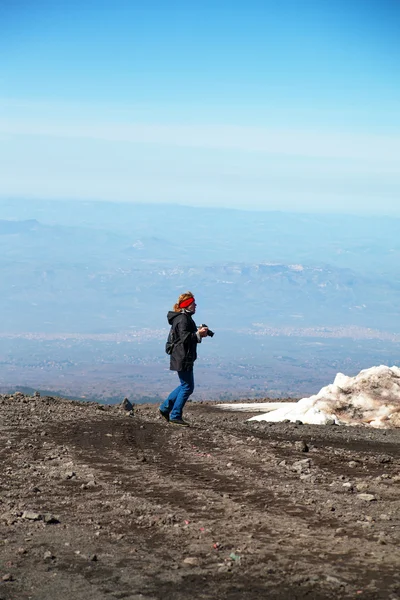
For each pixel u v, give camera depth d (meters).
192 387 13.42
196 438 11.91
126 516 7.39
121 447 11.11
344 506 7.83
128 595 5.29
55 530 6.86
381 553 6.13
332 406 18.77
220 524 7.09
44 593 5.30
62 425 12.70
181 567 5.85
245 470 9.66
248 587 5.41
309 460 10.36
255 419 19.28
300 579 5.52
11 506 7.77
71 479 9.10
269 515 7.44
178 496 8.23
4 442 11.32
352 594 5.23
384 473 9.84
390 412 18.33
